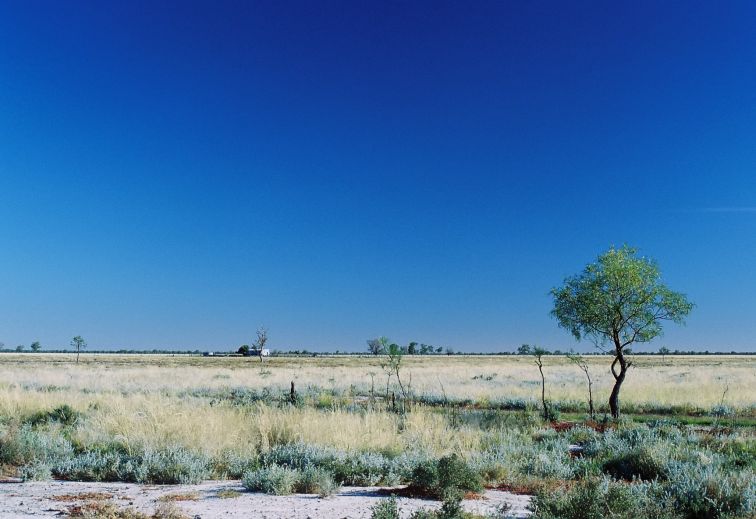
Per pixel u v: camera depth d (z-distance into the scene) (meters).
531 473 12.55
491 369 72.81
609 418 23.41
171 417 16.14
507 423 22.03
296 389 38.44
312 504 9.47
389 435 16.00
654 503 8.68
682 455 13.20
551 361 115.75
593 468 13.29
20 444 13.65
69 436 16.33
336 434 15.60
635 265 24.31
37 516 8.31
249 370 68.81
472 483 10.70
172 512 8.46
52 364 84.69
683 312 24.12
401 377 53.97
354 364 94.69
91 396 26.67
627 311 24.42
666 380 48.44
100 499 9.80
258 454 14.24
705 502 8.93
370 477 11.70
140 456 13.17
